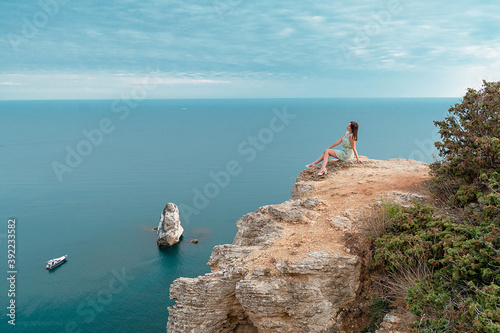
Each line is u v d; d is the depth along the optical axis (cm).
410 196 1217
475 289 709
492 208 853
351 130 1809
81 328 4269
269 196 12331
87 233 8894
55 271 6369
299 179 1730
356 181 1517
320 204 1300
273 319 969
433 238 899
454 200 1063
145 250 7100
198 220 9175
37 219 10381
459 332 636
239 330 1179
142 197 13288
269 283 956
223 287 1048
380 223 1053
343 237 1071
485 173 991
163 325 4294
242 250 1120
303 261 966
